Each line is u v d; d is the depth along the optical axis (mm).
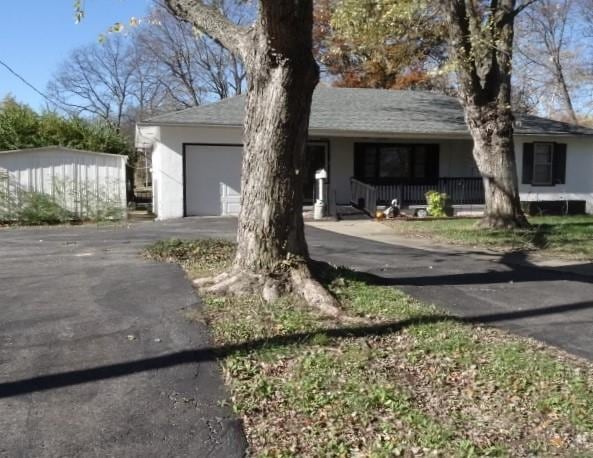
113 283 7496
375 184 20750
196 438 3527
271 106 6434
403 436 3570
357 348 4992
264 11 5832
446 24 14789
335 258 10211
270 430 3639
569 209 21672
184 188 17828
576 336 5629
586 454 3463
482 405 4047
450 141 21453
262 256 6621
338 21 13867
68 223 17062
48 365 4629
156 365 4633
